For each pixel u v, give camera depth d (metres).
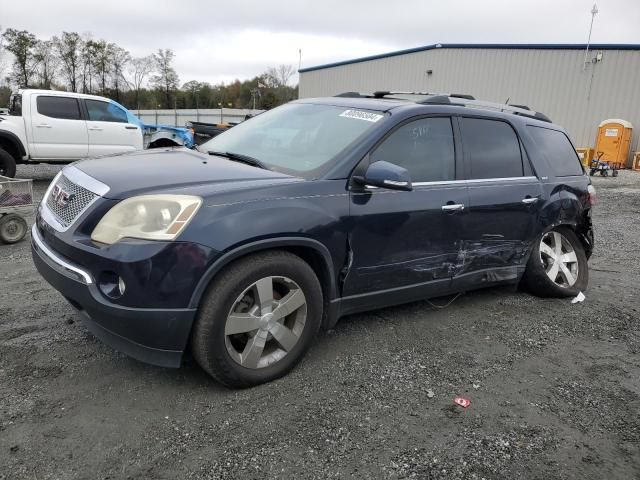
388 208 3.60
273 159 3.78
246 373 3.10
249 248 2.96
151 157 3.73
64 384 3.08
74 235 2.95
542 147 5.00
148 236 2.75
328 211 3.30
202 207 2.86
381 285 3.74
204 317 2.89
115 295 2.77
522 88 25.16
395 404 3.11
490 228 4.36
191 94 68.19
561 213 4.99
